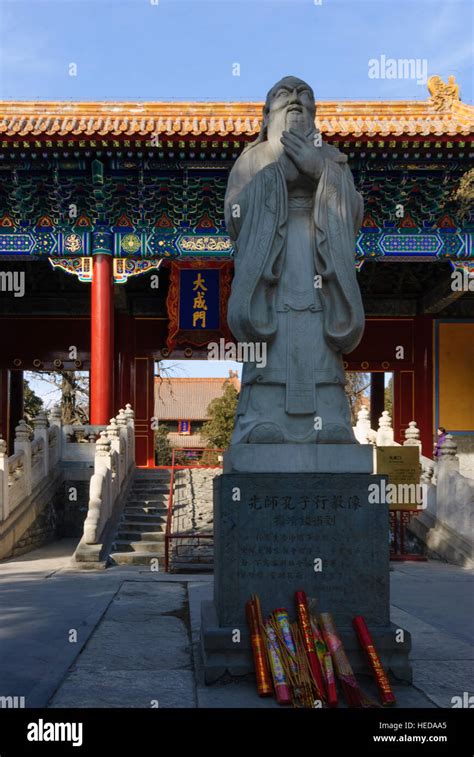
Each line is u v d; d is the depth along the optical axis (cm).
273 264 699
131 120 2934
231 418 6494
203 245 2611
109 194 2539
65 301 3350
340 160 740
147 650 741
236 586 636
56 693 593
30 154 2355
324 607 636
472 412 3322
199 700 571
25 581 1315
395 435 3341
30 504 1903
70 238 2584
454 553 1673
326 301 704
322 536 643
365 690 598
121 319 3312
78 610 980
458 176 2491
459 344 3366
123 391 3259
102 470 1800
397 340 3400
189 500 2125
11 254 2578
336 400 699
